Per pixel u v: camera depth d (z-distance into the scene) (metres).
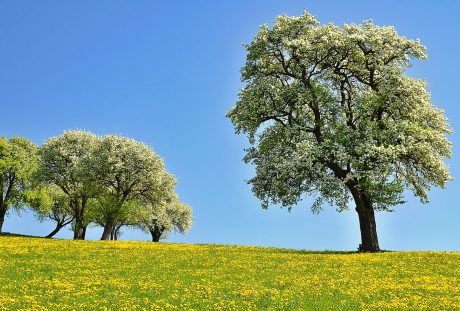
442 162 39.19
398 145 37.16
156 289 20.61
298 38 41.41
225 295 19.28
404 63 42.38
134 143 68.88
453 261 29.86
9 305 16.67
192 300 18.31
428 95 40.47
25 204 71.12
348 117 41.72
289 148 39.81
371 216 40.12
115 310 16.50
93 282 22.30
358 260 31.06
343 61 43.28
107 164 65.00
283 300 18.34
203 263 29.81
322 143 38.50
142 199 70.38
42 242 43.12
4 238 47.16
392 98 40.38
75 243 43.16
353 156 38.38
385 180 37.44
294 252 38.81
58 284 21.27
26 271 25.34
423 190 40.81
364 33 41.28
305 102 40.72
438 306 17.34
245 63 43.12
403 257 32.16
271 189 41.28
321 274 25.30
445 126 41.72
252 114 41.53
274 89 40.78
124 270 26.50
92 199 73.88
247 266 28.39
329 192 40.16
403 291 20.50
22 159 71.06
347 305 17.53
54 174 70.19
